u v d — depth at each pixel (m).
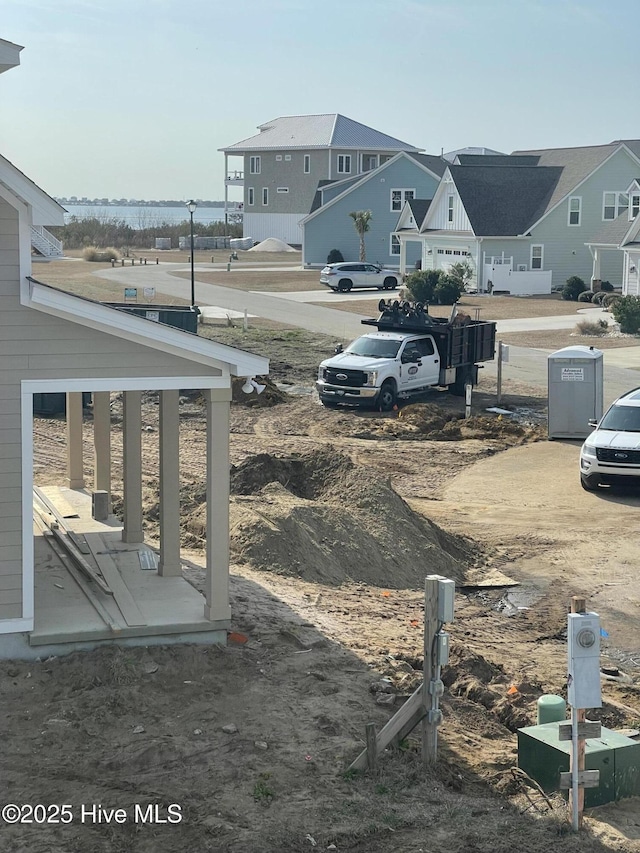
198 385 10.34
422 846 7.46
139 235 110.44
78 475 16.89
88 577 11.73
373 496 16.34
